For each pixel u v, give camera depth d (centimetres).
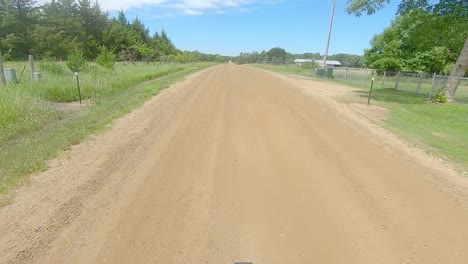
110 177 433
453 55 3073
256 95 1288
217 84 1739
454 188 432
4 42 3675
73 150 538
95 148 553
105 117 777
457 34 1454
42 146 538
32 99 809
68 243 289
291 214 349
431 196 404
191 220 332
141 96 1139
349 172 475
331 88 1809
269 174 459
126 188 402
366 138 677
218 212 349
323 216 346
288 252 284
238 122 780
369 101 1241
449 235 318
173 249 284
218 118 821
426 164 527
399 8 1505
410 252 288
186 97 1186
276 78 2394
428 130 787
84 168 461
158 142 598
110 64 2256
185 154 535
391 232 320
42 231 305
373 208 368
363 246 295
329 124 794
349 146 610
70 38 4538
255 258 275
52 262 264
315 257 278
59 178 424
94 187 401
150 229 314
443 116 1031
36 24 4162
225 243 295
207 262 268
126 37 5178
